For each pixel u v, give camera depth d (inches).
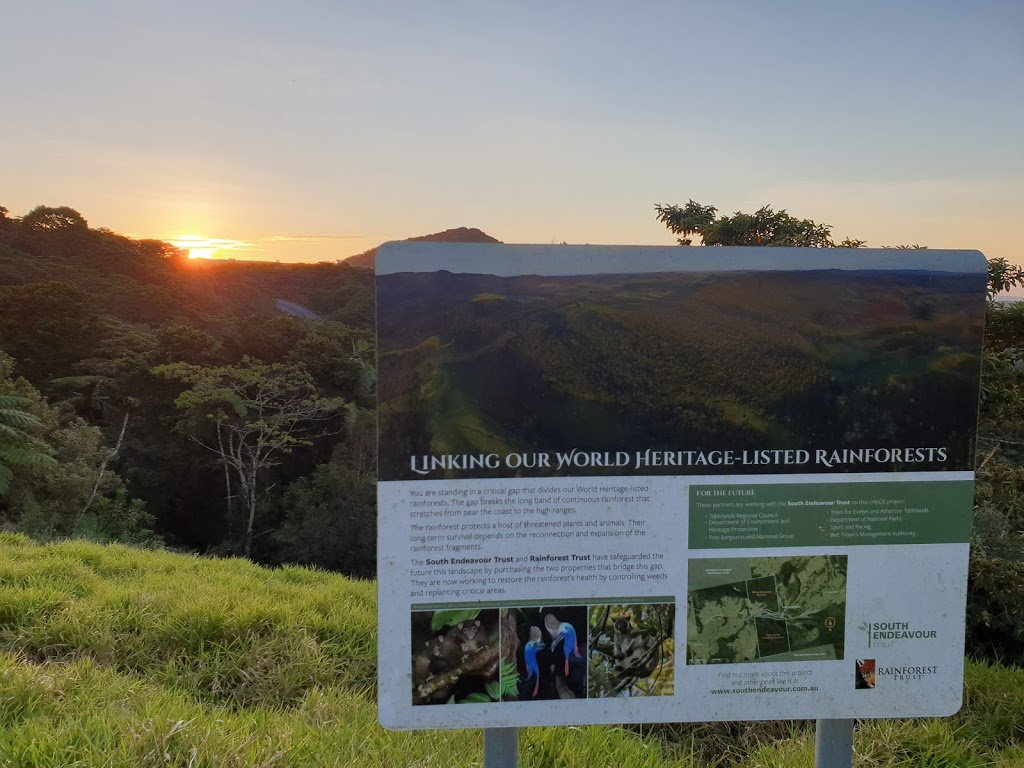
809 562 78.8
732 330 76.8
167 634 165.2
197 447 1125.1
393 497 74.0
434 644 75.2
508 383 74.6
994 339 292.2
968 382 79.0
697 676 78.7
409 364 73.3
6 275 1702.8
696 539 77.5
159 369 1061.8
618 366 75.6
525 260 74.4
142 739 102.7
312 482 1024.2
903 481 78.8
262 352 1273.4
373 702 139.9
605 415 75.6
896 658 80.4
